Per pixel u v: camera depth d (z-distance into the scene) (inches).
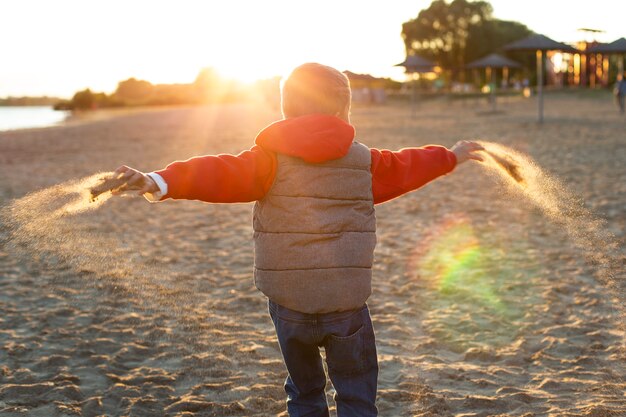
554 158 531.5
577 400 136.7
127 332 174.1
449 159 104.7
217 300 203.2
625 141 655.8
